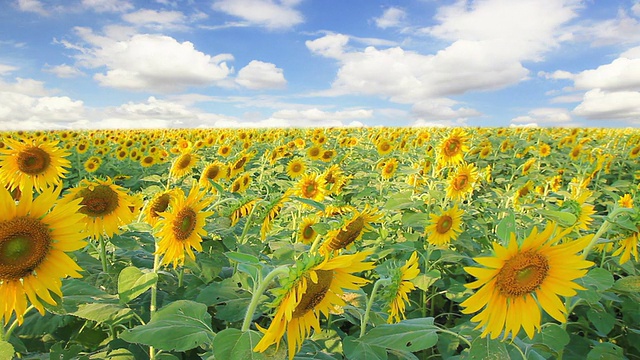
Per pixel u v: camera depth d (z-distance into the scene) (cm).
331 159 1294
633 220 337
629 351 500
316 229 432
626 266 446
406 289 338
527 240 212
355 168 1321
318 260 199
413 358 300
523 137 2495
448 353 399
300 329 219
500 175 1556
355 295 379
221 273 419
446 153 777
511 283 218
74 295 288
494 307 220
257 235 488
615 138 2300
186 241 338
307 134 2597
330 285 220
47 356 323
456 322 555
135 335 222
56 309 267
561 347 309
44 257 245
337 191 819
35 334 310
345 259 196
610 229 360
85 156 1898
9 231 233
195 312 250
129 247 378
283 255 439
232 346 204
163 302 373
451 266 652
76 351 333
